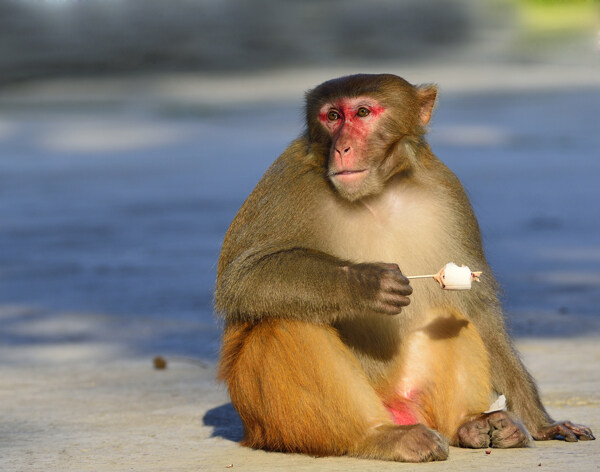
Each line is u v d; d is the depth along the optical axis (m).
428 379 8.60
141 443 8.88
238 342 8.27
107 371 12.43
